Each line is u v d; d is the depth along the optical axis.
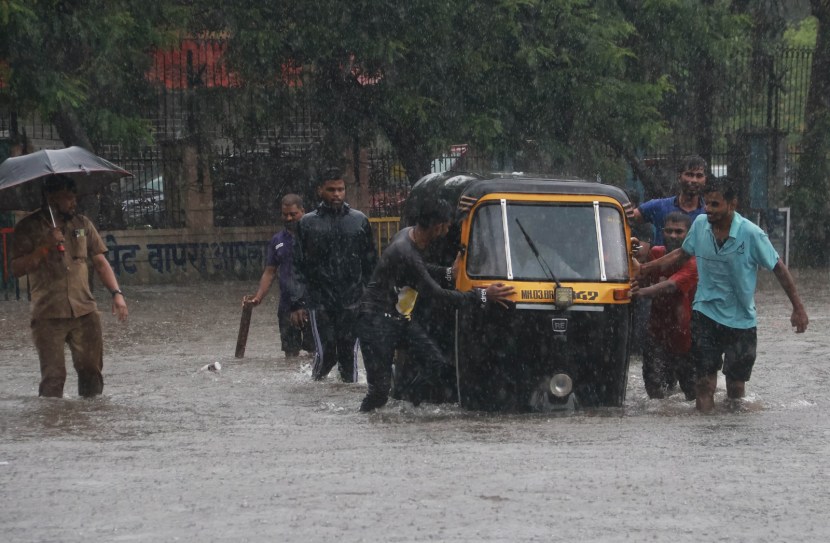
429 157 45.88
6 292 39.88
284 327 25.88
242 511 10.41
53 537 9.56
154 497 11.02
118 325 33.59
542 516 10.20
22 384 22.11
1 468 12.60
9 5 35.66
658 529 9.79
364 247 21.84
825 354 25.98
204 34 46.28
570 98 44.94
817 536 9.62
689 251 18.42
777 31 55.69
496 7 42.81
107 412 17.67
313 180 49.00
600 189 18.77
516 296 17.72
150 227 48.81
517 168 47.47
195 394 20.14
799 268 54.97
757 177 54.00
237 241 49.81
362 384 21.62
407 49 42.00
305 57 43.41
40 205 19.98
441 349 18.61
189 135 48.41
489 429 15.72
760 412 17.91
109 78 41.28
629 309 18.22
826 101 55.47
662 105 51.81
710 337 18.08
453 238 19.12
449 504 10.64
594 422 16.50
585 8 45.62
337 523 9.95
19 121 43.56
